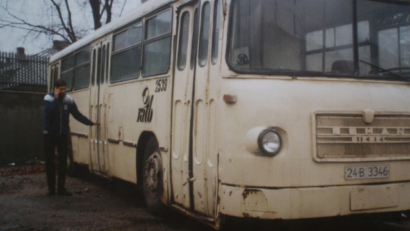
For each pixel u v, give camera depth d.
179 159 6.03
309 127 4.94
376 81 5.44
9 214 7.32
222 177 4.99
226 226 6.33
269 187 4.80
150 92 7.11
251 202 4.82
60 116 8.78
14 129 15.07
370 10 5.63
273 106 4.88
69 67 12.37
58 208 7.82
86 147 10.22
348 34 5.47
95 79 9.93
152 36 7.32
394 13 5.78
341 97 5.12
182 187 5.95
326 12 5.43
